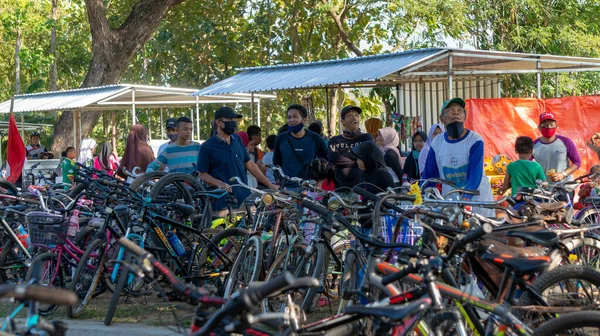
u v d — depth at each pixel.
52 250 7.76
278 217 7.09
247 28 25.34
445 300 4.12
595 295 4.62
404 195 5.66
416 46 23.27
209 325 3.31
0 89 40.41
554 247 5.24
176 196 8.70
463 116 6.98
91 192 8.17
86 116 23.14
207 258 7.76
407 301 3.94
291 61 24.59
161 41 26.12
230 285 7.10
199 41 26.23
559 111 12.09
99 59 22.61
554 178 8.87
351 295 5.16
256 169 8.92
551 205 6.14
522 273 4.26
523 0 21.47
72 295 3.04
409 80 14.52
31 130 35.41
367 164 7.33
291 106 9.07
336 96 23.94
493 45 22.47
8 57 39.22
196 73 26.81
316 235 6.43
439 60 12.11
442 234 5.15
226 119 8.59
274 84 13.04
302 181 7.00
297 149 9.09
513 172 8.25
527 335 3.86
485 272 4.65
